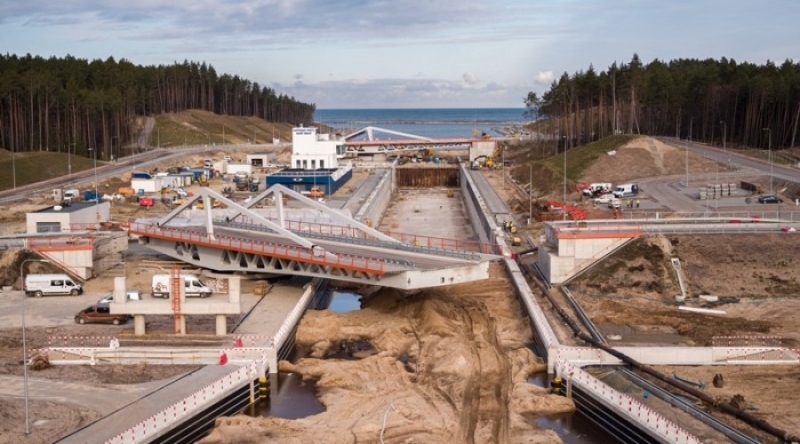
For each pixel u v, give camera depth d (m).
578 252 89.00
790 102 188.88
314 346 74.19
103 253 99.00
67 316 77.81
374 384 63.59
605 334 71.00
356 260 78.81
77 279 91.88
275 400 61.50
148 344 68.00
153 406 54.81
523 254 104.75
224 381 57.97
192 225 109.62
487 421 56.41
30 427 50.78
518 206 140.75
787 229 92.75
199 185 186.25
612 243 89.88
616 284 85.94
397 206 179.75
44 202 144.75
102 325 74.56
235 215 110.69
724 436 50.72
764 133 192.25
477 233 136.75
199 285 79.12
